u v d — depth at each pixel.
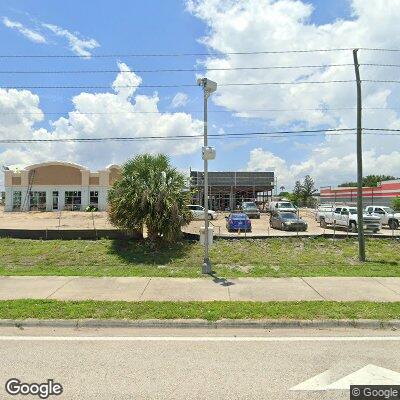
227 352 5.43
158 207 15.15
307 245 16.14
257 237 16.91
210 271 11.14
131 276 10.57
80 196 47.28
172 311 7.07
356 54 14.79
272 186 54.34
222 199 59.41
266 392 4.23
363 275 10.74
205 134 11.63
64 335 6.17
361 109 14.67
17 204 47.41
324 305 7.48
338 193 62.25
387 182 46.75
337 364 5.01
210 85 11.55
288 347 5.63
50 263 13.38
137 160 16.25
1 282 9.77
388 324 6.65
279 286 9.35
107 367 4.88
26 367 4.88
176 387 4.34
